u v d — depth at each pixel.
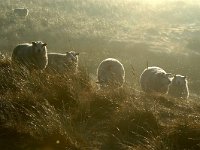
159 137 6.20
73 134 6.11
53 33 31.84
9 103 6.84
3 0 43.66
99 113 7.18
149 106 7.24
